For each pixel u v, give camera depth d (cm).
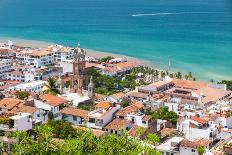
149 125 19900
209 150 18075
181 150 17388
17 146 9262
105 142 9231
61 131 17212
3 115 18350
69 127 17588
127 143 9156
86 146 9175
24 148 9212
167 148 17362
